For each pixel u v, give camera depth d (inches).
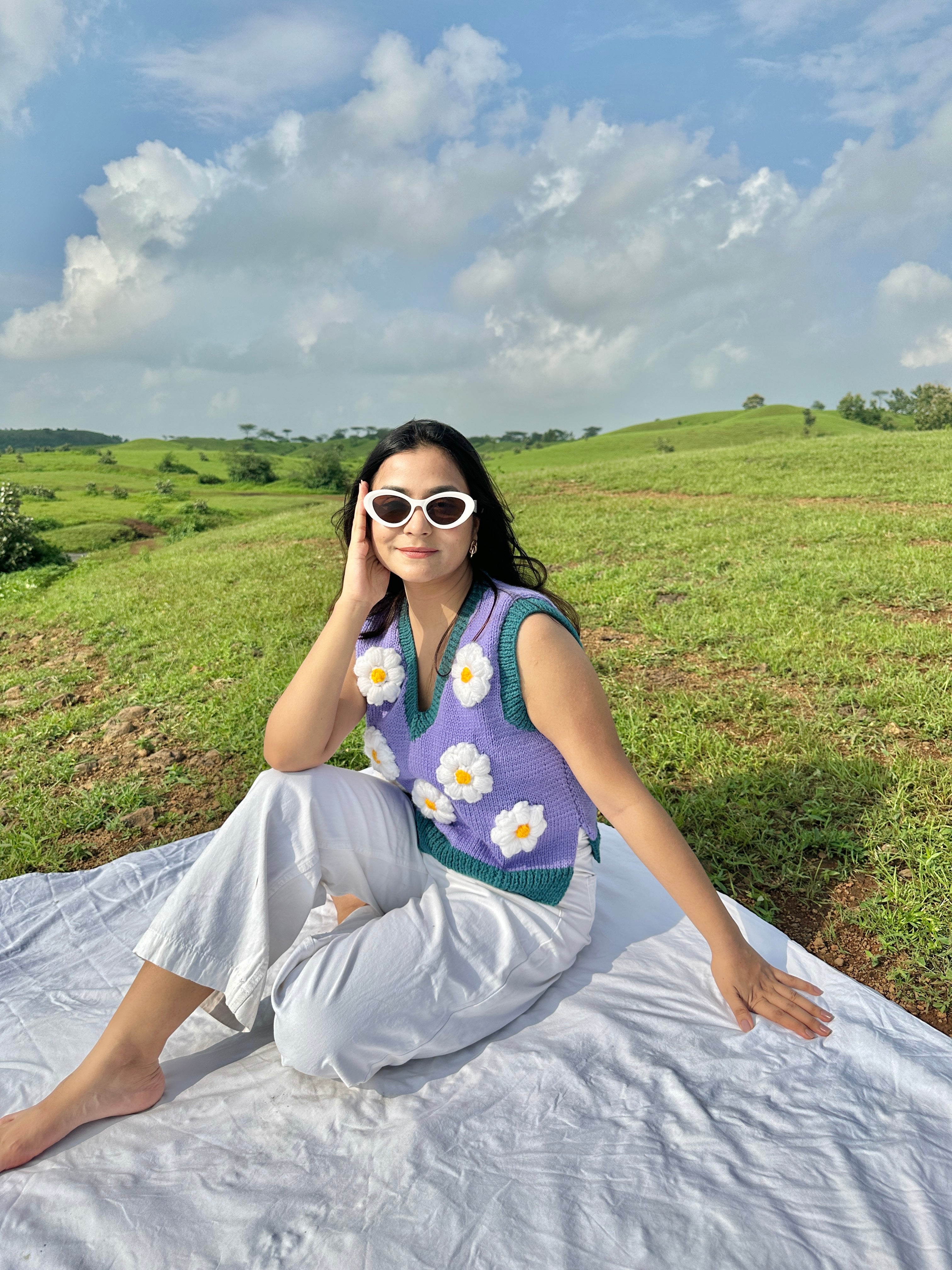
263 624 302.8
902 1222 55.5
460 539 74.5
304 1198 60.0
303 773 77.3
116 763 180.7
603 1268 53.4
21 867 132.2
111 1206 59.8
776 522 417.4
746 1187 58.6
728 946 73.9
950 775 130.6
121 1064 68.3
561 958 80.0
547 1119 66.0
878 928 100.7
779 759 143.9
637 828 73.0
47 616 384.2
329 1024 65.9
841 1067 70.9
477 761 74.4
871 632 207.9
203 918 69.2
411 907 74.2
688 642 217.5
